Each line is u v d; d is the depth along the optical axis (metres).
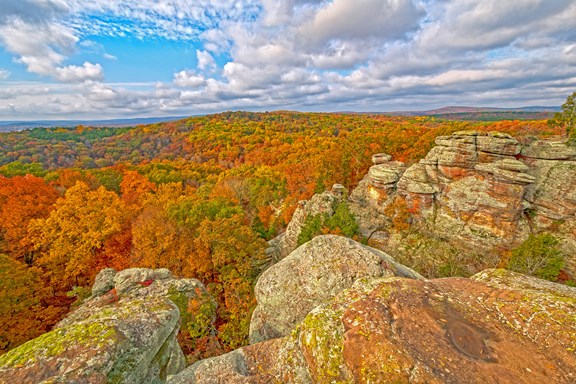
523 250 27.17
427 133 70.25
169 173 72.38
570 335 8.21
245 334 19.88
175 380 9.93
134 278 23.45
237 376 9.58
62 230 29.25
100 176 57.41
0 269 21.92
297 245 34.12
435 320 9.38
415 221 38.84
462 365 7.74
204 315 21.06
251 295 24.27
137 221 32.59
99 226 31.14
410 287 11.00
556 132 43.59
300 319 15.29
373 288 11.02
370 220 42.03
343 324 9.52
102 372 7.71
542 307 9.34
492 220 33.12
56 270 28.53
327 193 41.12
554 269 25.08
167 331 10.24
